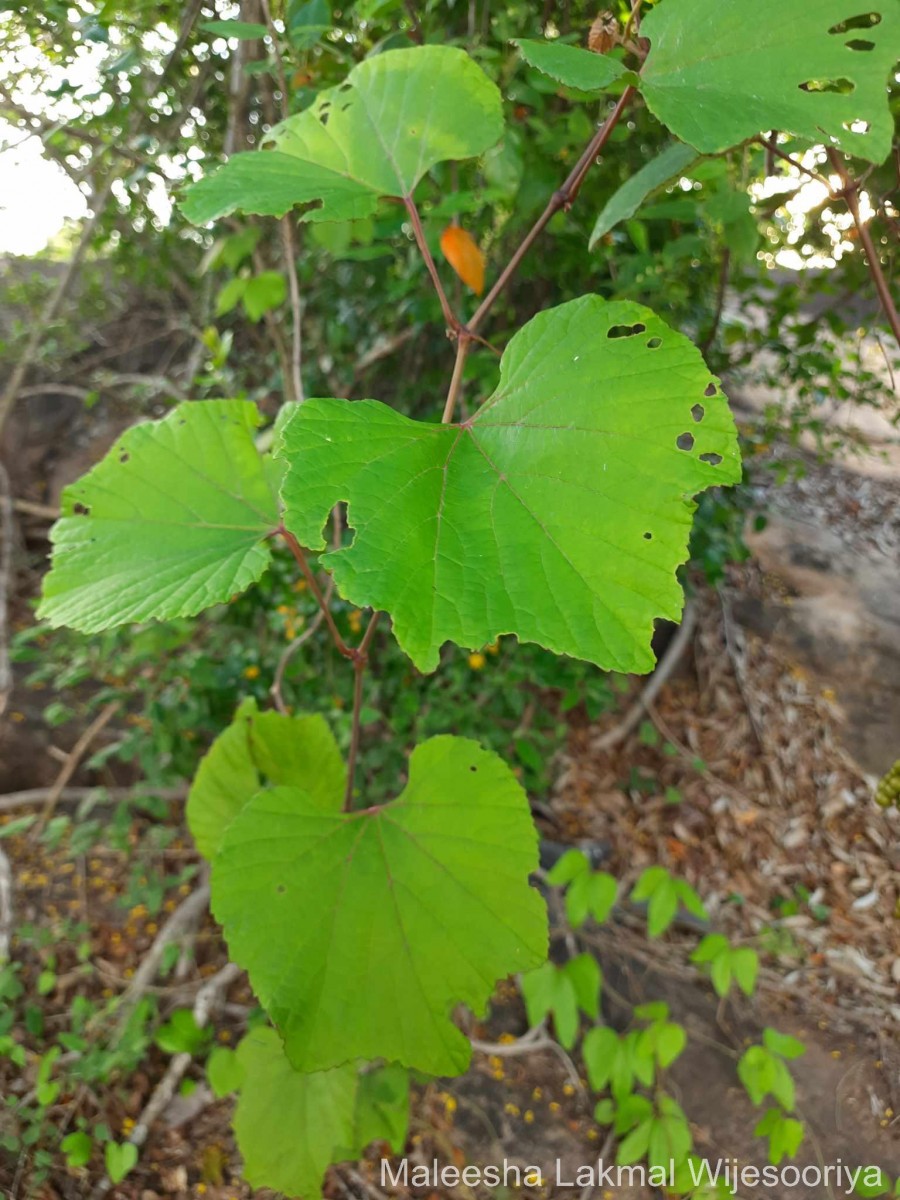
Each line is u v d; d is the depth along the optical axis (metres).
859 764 1.22
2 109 0.69
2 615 1.13
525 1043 0.81
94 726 0.97
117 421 1.42
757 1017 0.88
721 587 1.46
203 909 0.89
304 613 0.89
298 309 0.56
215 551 0.31
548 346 0.25
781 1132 0.53
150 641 0.86
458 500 0.22
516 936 0.32
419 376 1.01
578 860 0.55
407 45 0.59
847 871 1.09
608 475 0.22
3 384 1.33
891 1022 0.88
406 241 0.78
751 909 1.04
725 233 0.52
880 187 0.51
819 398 1.19
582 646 0.20
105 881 0.92
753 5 0.26
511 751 1.05
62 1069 0.73
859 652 1.36
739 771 1.21
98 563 0.32
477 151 0.32
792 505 1.66
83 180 0.77
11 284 1.32
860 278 0.70
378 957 0.31
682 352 0.23
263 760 0.42
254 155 0.33
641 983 0.90
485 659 0.99
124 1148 0.61
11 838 0.95
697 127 0.24
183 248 1.02
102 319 1.37
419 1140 0.74
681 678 1.34
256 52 0.58
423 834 0.33
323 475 0.22
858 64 0.25
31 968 0.83
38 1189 0.65
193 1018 0.66
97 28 0.62
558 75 0.26
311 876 0.32
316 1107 0.40
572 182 0.30
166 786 0.95
